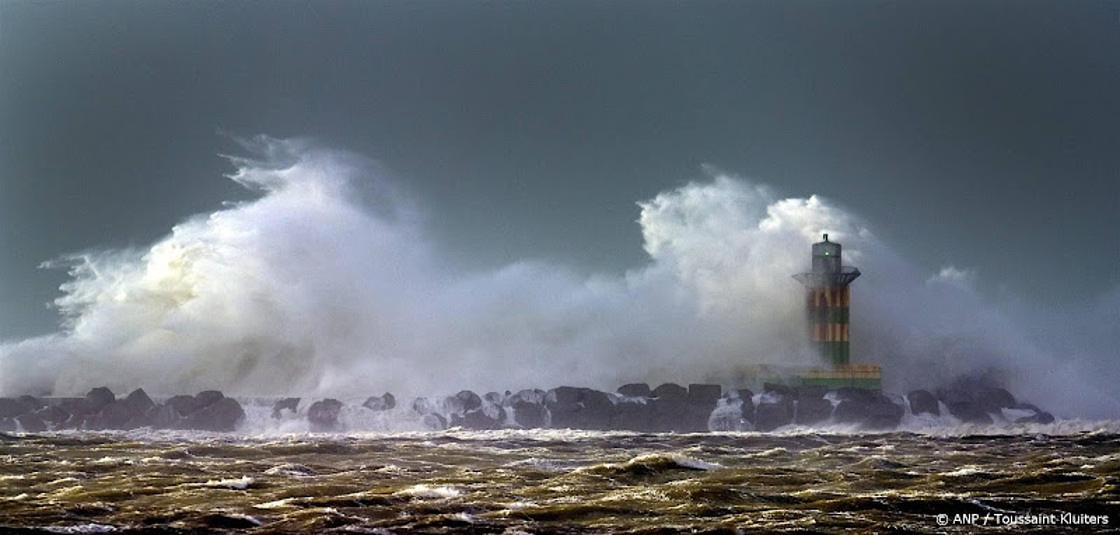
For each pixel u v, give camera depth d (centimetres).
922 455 15462
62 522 9975
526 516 10575
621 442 17125
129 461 13975
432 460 14738
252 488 12012
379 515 10506
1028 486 12394
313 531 9806
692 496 11650
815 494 11862
